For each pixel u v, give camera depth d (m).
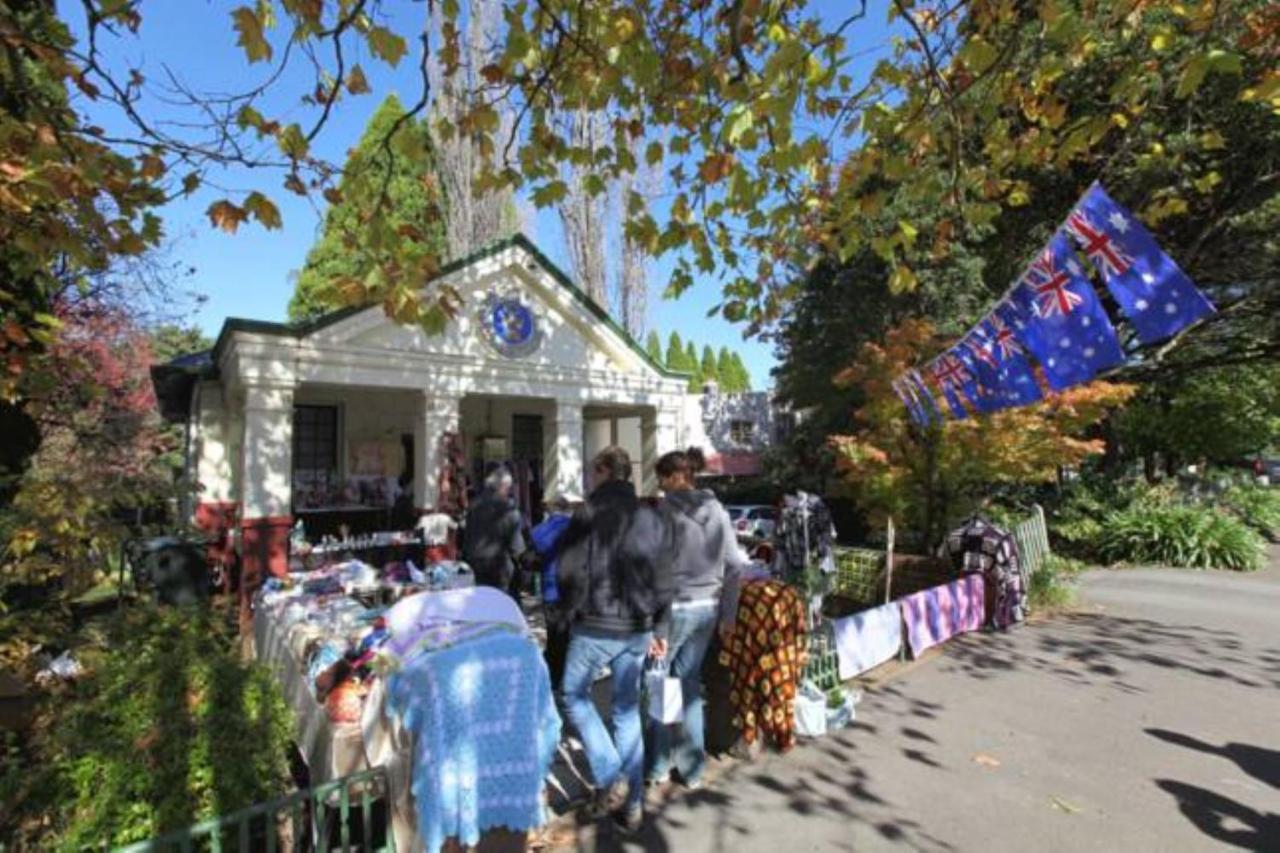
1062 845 3.38
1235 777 4.10
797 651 4.50
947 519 9.05
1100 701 5.40
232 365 9.15
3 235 3.63
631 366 12.56
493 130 4.11
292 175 3.71
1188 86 3.32
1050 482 16.05
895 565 9.10
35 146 3.23
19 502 3.84
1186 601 9.48
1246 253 13.51
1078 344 4.36
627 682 3.54
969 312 12.98
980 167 5.27
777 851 3.33
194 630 4.07
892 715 5.09
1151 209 5.02
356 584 6.42
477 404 13.67
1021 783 4.02
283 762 3.34
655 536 3.60
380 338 9.38
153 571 8.65
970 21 4.37
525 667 2.85
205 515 10.30
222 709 3.32
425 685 2.68
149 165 3.58
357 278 3.64
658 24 4.40
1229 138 10.79
